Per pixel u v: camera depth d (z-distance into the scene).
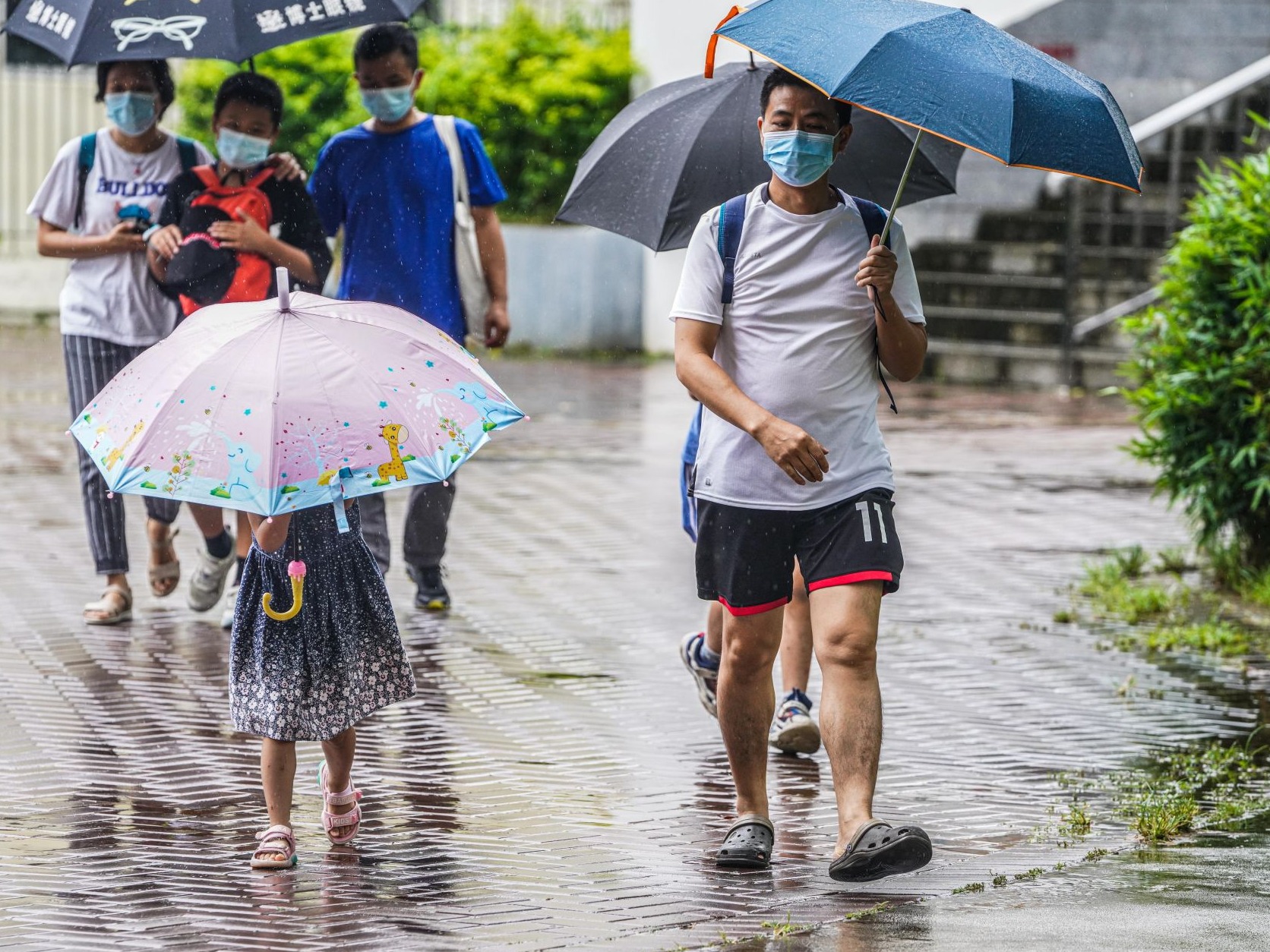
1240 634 25.61
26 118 67.00
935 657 24.41
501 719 21.19
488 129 62.41
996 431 45.22
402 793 18.41
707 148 18.78
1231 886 15.37
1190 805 18.06
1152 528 33.44
